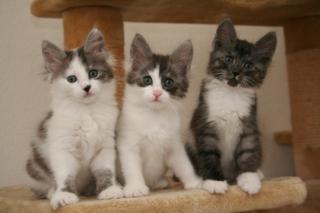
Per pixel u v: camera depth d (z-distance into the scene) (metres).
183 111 1.06
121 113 0.96
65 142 0.91
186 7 1.08
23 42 1.24
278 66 1.47
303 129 1.23
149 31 1.34
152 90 0.94
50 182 0.95
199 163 0.98
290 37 1.24
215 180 0.92
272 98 1.47
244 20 1.21
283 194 0.91
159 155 0.96
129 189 0.88
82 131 0.92
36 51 1.25
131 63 0.97
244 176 0.94
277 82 1.47
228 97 0.98
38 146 0.96
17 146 1.24
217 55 1.00
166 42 1.36
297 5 1.10
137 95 0.95
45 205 0.86
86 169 0.94
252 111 0.99
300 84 1.23
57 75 0.94
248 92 0.99
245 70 0.98
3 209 0.94
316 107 1.22
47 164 0.94
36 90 1.25
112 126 0.94
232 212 0.89
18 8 1.24
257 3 1.08
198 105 1.02
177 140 0.96
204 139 0.98
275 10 1.13
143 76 0.95
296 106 1.24
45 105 1.25
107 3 1.01
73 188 0.90
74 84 0.92
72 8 1.03
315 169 1.22
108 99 0.95
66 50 0.98
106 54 0.97
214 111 0.98
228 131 0.98
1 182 1.22
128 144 0.93
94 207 0.82
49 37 1.27
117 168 0.96
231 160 1.00
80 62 0.93
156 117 0.95
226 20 1.00
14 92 1.24
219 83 1.00
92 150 0.93
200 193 0.87
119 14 1.06
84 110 0.93
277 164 1.45
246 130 0.98
